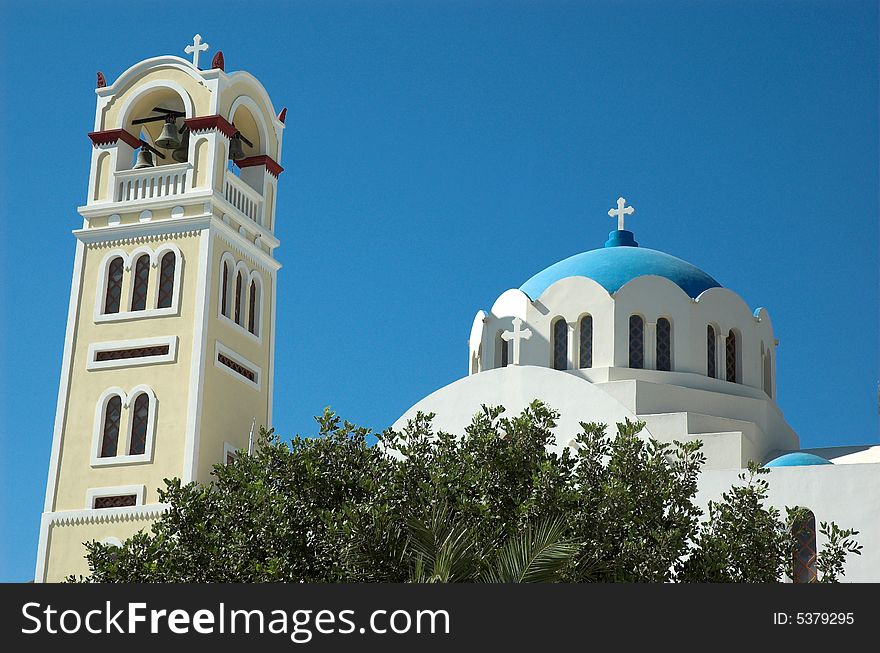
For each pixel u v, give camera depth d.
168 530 28.52
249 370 39.75
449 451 27.58
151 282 38.47
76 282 39.16
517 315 41.69
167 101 41.62
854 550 26.95
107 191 39.88
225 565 26.70
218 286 38.59
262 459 28.84
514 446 27.00
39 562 36.44
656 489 25.91
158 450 36.59
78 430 37.56
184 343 37.50
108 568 27.94
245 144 42.38
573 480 26.20
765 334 42.78
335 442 28.67
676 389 39.16
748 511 26.61
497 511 25.73
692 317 40.69
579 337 40.72
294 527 26.84
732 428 38.16
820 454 39.12
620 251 43.12
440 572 22.23
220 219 39.09
